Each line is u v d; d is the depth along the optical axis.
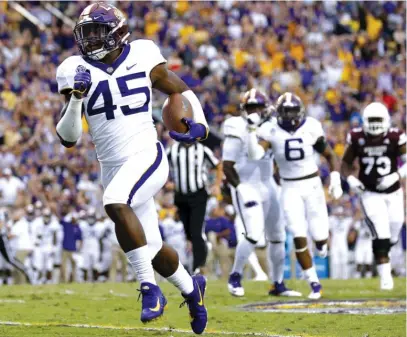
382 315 14.27
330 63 43.34
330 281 23.41
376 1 48.28
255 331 12.22
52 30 39.47
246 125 17.75
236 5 44.38
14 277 27.83
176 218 29.62
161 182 10.30
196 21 42.25
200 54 41.03
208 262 28.31
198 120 10.68
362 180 20.28
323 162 34.75
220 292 19.39
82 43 10.30
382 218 20.03
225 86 39.28
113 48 10.30
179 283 10.56
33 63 36.78
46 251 28.50
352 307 15.90
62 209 28.95
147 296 9.88
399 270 32.09
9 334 11.38
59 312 14.45
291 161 17.89
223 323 13.21
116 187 9.96
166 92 10.80
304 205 18.19
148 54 10.52
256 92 17.78
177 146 20.16
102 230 29.39
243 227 17.94
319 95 41.53
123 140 10.29
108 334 11.48
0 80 35.03
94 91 10.28
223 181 19.59
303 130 17.81
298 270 28.39
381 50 46.81
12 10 38.75
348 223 31.45
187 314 14.47
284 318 13.88
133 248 9.91
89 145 33.62
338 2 47.75
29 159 32.03
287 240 27.95
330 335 11.78
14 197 29.55
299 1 46.31
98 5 10.37
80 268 29.30
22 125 33.72
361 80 43.50
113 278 29.06
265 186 18.02
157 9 42.72
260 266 26.73
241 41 42.44
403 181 32.62
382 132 19.92
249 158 17.11
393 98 42.09
